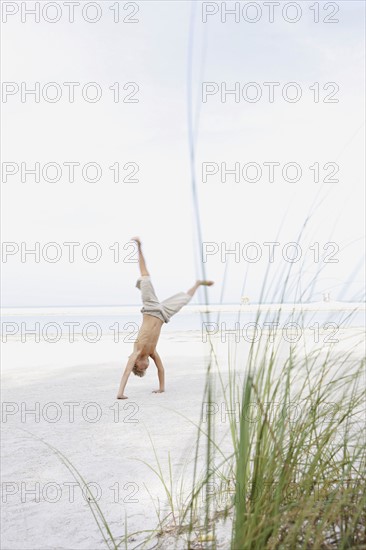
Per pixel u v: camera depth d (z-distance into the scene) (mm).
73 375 9359
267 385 1871
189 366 10000
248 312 1971
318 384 1991
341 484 1841
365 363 2008
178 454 3891
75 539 2494
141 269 7145
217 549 2055
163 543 2264
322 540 1787
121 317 43250
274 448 1793
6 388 8023
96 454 4094
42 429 5090
